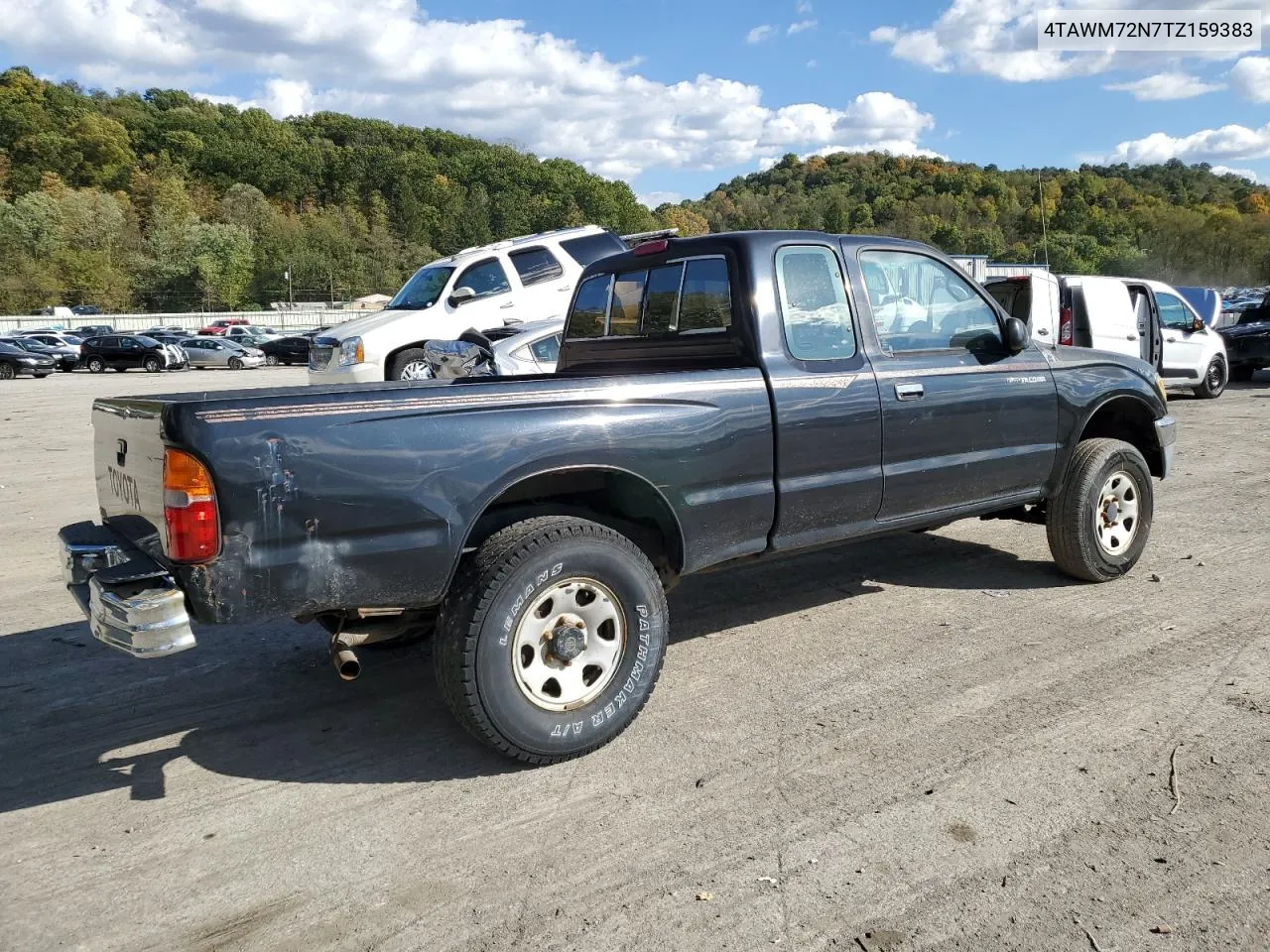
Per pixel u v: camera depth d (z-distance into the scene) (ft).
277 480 9.52
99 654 15.42
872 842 9.18
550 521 11.11
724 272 13.43
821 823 9.55
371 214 530.27
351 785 10.77
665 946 7.77
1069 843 9.05
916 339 14.69
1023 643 14.43
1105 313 39.63
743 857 9.01
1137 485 17.42
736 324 13.23
